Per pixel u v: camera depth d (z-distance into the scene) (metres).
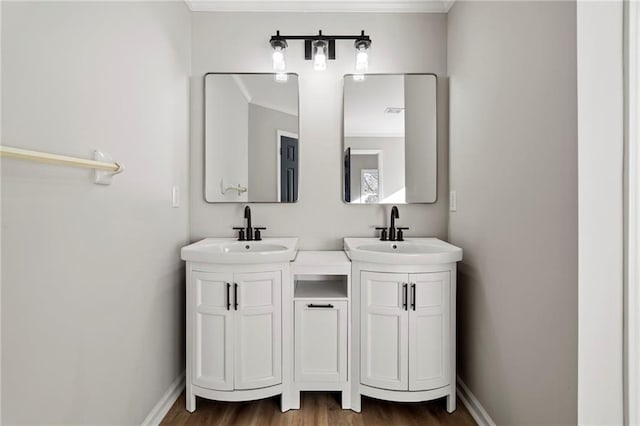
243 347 1.79
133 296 1.54
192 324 1.83
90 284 1.25
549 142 1.25
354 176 2.30
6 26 0.92
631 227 1.10
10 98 0.93
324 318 1.86
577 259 1.12
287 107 2.30
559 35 1.20
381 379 1.80
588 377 1.12
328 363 1.87
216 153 2.29
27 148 0.98
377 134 2.30
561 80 1.19
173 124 2.00
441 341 1.81
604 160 1.12
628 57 1.11
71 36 1.14
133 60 1.54
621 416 1.13
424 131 2.30
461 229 2.08
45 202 1.05
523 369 1.42
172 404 1.93
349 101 2.30
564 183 1.18
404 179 2.30
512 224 1.51
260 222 2.31
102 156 1.28
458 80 2.11
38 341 1.02
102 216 1.32
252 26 2.30
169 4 1.94
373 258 1.79
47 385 1.06
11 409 0.94
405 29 2.31
